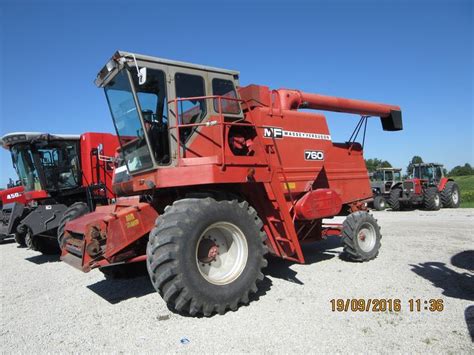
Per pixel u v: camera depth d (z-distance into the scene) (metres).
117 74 4.94
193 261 4.07
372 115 8.02
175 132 4.86
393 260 6.60
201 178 4.39
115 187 5.94
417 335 3.55
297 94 6.53
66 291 5.61
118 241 4.54
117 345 3.60
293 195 6.05
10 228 9.91
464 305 4.30
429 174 19.47
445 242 8.27
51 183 9.34
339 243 8.75
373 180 20.62
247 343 3.49
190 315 4.25
